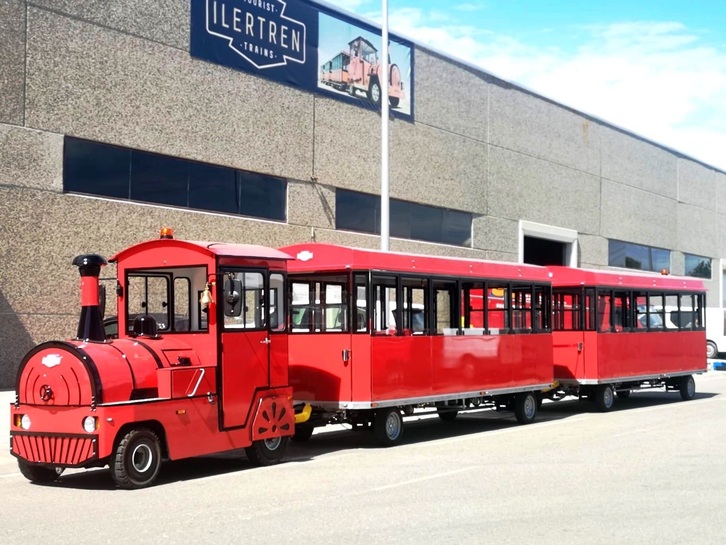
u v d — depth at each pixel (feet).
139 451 34.40
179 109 74.33
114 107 69.41
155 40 72.54
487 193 111.24
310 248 48.01
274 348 40.98
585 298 67.26
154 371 35.99
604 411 67.97
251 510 29.60
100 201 68.23
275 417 40.65
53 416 34.17
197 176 76.28
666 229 153.28
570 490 33.22
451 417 61.87
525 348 59.36
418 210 101.45
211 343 38.04
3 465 40.83
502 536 25.68
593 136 133.39
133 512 29.50
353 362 46.52
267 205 82.74
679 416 62.59
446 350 51.96
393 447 47.19
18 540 25.55
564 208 126.31
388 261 48.37
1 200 62.39
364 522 27.61
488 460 41.39
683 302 79.41
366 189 93.15
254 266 40.09
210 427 37.35
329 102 88.99
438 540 25.17
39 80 64.64
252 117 80.84
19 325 63.21
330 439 51.57
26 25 63.98
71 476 38.01
